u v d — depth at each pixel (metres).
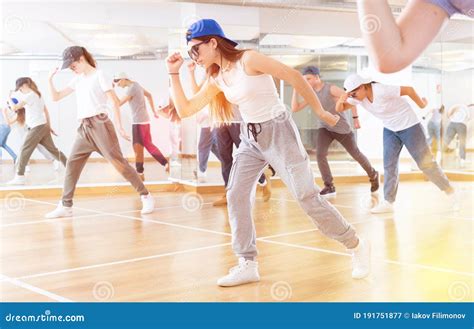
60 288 2.34
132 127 6.27
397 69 0.71
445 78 6.94
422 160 4.18
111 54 6.21
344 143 5.42
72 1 5.71
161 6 5.77
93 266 2.73
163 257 2.92
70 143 6.06
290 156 2.14
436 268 2.54
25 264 2.80
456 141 7.00
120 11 5.79
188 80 5.62
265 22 6.32
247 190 2.30
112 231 3.72
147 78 6.38
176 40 5.77
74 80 4.65
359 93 4.05
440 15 0.69
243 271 2.32
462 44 6.86
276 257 2.82
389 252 2.89
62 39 5.98
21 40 5.86
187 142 6.03
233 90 2.12
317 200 2.20
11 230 3.79
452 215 4.14
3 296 2.23
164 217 4.32
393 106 4.05
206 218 4.27
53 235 3.60
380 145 6.95
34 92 5.79
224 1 5.59
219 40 2.10
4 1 5.71
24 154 5.75
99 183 6.00
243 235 2.32
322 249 3.00
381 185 6.52
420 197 5.25
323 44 6.57
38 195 5.83
